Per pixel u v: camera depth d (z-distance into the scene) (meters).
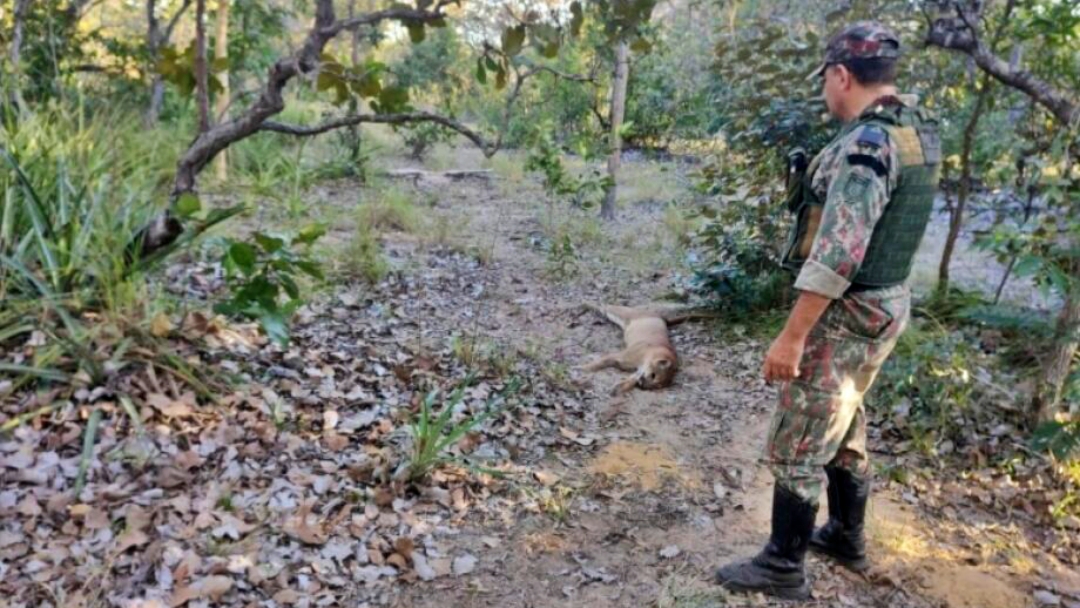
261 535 2.78
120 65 8.37
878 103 2.34
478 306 5.51
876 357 2.46
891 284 2.40
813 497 2.55
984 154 5.01
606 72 8.91
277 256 3.37
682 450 3.72
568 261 6.57
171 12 9.43
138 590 2.47
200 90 3.03
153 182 4.89
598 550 2.92
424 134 11.52
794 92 5.03
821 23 5.19
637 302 5.83
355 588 2.61
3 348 3.46
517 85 2.94
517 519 3.06
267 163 8.91
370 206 7.49
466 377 4.17
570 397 4.21
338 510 2.97
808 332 2.34
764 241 5.48
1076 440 3.17
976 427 3.74
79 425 3.16
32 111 5.03
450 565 2.77
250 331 4.12
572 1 2.96
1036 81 4.00
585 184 7.74
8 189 3.84
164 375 3.52
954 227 5.12
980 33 4.61
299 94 8.99
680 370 4.66
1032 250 3.88
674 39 11.08
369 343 4.46
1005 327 4.57
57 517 2.72
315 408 3.63
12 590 2.40
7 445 3.00
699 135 8.95
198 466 3.09
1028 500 3.29
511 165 11.21
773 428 2.55
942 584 2.77
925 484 3.41
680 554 2.91
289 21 11.01
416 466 3.17
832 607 2.63
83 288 3.76
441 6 2.80
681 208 8.11
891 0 4.63
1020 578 2.83
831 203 2.24
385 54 14.06
